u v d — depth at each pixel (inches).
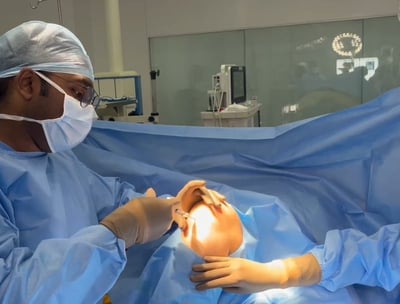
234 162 55.2
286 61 164.6
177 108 182.9
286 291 40.5
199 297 38.0
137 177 53.7
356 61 156.3
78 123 36.2
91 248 28.5
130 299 40.8
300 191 52.5
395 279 40.9
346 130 50.3
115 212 32.7
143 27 178.4
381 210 48.8
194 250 40.4
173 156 56.6
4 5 168.6
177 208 41.1
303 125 51.9
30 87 33.6
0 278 26.5
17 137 35.5
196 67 176.9
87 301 29.1
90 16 176.7
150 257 43.7
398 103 47.7
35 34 34.1
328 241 41.7
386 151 48.5
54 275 26.9
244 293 39.2
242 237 42.6
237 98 132.0
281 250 44.9
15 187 34.8
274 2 160.7
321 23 157.5
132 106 118.9
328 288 40.8
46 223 34.8
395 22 149.1
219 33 170.9
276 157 54.0
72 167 41.4
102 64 180.1
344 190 51.6
